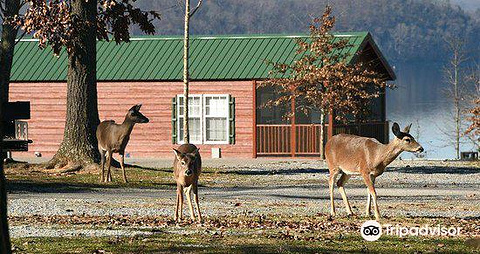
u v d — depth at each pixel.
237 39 52.25
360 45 48.84
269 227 20.62
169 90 50.34
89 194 30.23
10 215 23.48
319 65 48.25
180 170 21.53
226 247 17.00
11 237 18.42
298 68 46.38
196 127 50.09
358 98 46.44
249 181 35.94
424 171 40.81
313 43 46.22
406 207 26.00
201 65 50.47
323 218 22.66
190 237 18.45
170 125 50.41
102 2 36.75
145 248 16.81
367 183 22.47
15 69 52.03
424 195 30.14
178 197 22.00
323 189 32.62
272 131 49.16
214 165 43.91
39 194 30.12
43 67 52.03
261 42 51.69
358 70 45.97
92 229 19.91
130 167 38.56
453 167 43.06
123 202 27.22
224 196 29.80
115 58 51.94
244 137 49.44
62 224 21.05
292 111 47.56
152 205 26.38
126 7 38.28
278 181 35.97
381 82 46.44
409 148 21.88
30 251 16.53
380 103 55.59
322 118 46.44
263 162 46.09
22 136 33.84
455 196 29.80
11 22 37.62
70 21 36.19
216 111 49.78
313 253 16.55
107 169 34.66
